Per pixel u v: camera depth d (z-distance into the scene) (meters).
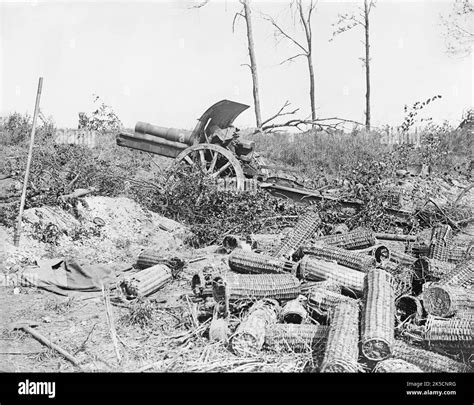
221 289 6.32
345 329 5.50
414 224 11.01
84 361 5.73
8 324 6.45
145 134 13.65
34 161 12.02
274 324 5.84
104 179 12.31
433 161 16.59
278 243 9.27
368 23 20.86
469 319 5.74
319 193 11.83
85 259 8.84
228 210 10.91
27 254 8.48
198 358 5.68
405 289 6.71
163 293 7.48
